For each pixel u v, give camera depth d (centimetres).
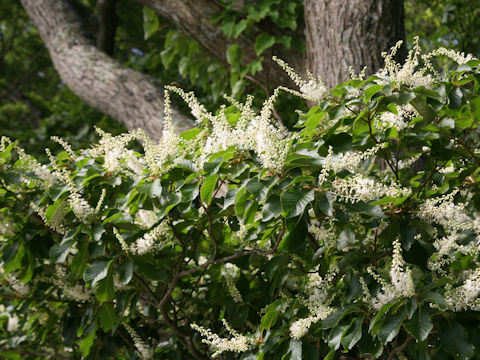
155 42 717
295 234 167
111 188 205
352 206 165
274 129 171
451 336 157
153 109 463
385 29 295
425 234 172
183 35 457
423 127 187
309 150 170
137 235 207
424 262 174
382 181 199
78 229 196
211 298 240
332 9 302
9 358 289
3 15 995
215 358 227
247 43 390
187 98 186
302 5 382
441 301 151
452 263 192
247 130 174
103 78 497
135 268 205
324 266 203
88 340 223
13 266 227
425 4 577
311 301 186
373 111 174
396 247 157
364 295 174
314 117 176
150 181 187
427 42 527
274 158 167
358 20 295
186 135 197
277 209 163
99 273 197
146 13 464
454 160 212
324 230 187
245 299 221
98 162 215
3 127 864
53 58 556
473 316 162
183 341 228
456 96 179
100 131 198
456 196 205
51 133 691
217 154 169
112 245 210
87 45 545
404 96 165
